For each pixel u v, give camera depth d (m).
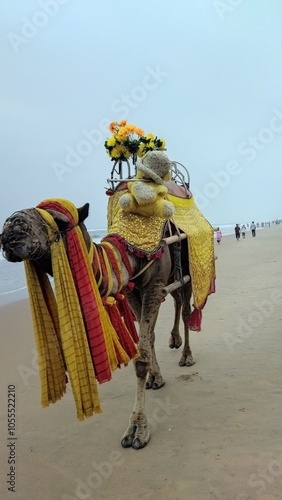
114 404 4.30
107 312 3.39
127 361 3.30
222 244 33.31
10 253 2.65
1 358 6.15
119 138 4.41
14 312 9.84
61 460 3.38
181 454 3.32
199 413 3.95
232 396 4.23
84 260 2.97
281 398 4.07
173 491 2.90
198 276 4.78
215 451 3.31
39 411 4.26
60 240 2.85
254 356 5.32
